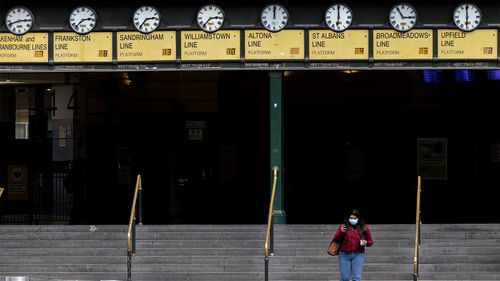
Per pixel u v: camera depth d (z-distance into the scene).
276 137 23.02
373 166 30.14
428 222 29.53
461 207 29.47
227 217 30.23
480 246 20.55
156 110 30.30
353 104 30.17
